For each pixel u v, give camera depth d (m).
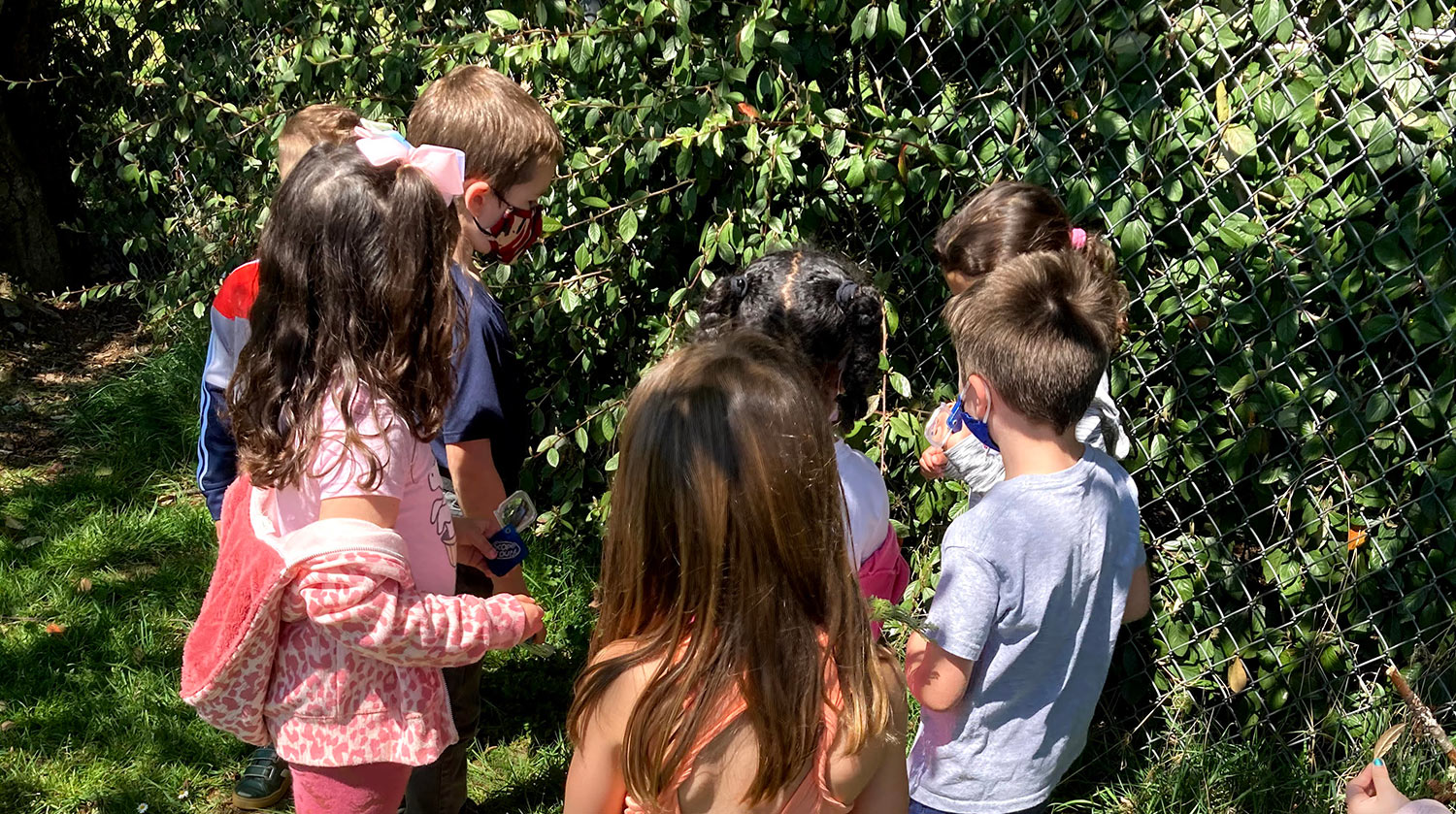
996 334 1.90
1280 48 2.45
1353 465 2.63
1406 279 2.44
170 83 5.07
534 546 3.83
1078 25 2.62
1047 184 2.70
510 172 2.30
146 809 2.87
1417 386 2.55
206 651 1.81
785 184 2.92
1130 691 2.97
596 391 3.58
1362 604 2.70
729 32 2.96
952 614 1.87
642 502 1.42
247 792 2.84
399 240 1.71
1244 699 2.88
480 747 3.15
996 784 1.99
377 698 1.84
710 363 1.44
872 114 2.86
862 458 2.00
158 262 5.91
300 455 1.70
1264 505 2.75
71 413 4.96
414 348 1.76
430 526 1.92
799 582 1.41
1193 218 2.63
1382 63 2.34
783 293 1.86
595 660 1.50
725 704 1.41
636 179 3.27
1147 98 2.56
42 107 5.84
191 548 4.03
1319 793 2.71
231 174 5.02
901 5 2.79
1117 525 2.00
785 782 1.43
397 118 3.75
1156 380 2.79
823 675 1.44
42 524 4.12
